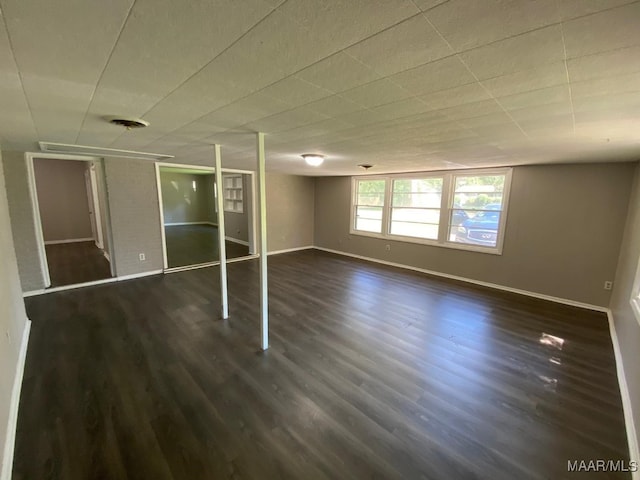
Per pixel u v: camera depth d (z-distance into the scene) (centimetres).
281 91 152
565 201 423
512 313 391
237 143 318
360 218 727
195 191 1305
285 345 301
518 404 220
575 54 108
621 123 194
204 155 429
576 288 420
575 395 231
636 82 131
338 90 150
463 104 170
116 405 212
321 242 825
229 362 269
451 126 220
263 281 287
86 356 275
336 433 190
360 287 496
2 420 166
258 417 203
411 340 315
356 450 178
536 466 169
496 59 114
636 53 105
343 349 295
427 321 364
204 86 145
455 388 237
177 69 126
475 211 523
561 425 200
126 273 518
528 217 457
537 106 169
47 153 428
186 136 278
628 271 313
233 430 191
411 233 624
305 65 121
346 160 438
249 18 88
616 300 358
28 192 420
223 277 358
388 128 231
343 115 196
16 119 211
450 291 479
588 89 141
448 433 192
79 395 222
